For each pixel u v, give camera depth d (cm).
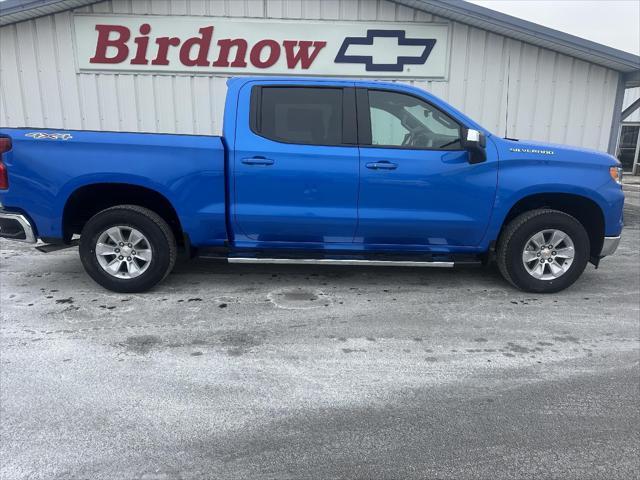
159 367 321
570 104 930
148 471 225
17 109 920
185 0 877
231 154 421
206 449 241
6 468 225
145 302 436
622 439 253
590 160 441
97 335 367
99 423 260
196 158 421
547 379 312
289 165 422
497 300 452
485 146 414
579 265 456
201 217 432
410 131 438
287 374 314
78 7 875
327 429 259
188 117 927
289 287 482
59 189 416
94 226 436
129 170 417
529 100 928
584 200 449
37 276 509
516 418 270
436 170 426
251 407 278
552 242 455
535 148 437
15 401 279
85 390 292
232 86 437
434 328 388
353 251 461
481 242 451
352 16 892
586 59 904
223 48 899
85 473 223
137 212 433
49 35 890
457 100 929
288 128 431
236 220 434
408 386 302
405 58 909
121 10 879
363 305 435
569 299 458
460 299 453
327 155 423
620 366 330
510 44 905
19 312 410
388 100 437
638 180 1861
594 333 383
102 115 925
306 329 383
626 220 934
